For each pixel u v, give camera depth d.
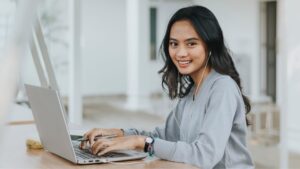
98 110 8.39
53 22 10.20
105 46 11.16
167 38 1.69
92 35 10.98
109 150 1.43
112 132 1.72
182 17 1.56
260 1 9.03
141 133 1.82
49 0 10.12
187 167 1.37
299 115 4.88
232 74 1.60
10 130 2.05
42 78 2.36
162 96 10.26
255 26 8.89
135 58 9.18
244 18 9.09
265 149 4.95
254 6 8.88
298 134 4.85
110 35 11.16
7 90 0.53
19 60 0.54
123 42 11.31
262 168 4.13
